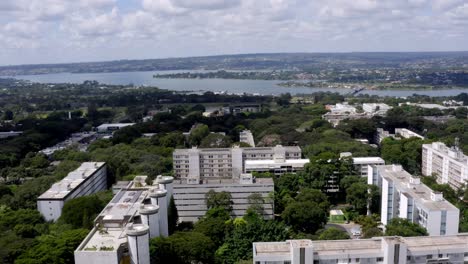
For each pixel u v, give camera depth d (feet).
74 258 627.05
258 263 572.92
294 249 557.33
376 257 574.15
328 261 571.69
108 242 628.28
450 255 580.30
